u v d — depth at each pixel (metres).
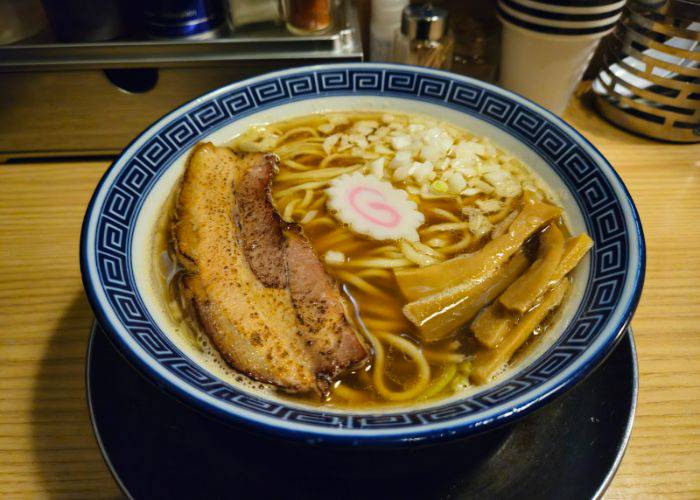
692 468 0.16
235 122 0.22
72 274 0.21
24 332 0.19
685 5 0.24
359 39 0.26
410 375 0.15
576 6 0.23
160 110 0.25
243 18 0.24
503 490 0.14
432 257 0.19
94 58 0.23
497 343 0.15
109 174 0.17
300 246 0.17
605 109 0.28
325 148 0.22
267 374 0.15
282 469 0.14
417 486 0.14
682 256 0.21
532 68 0.26
